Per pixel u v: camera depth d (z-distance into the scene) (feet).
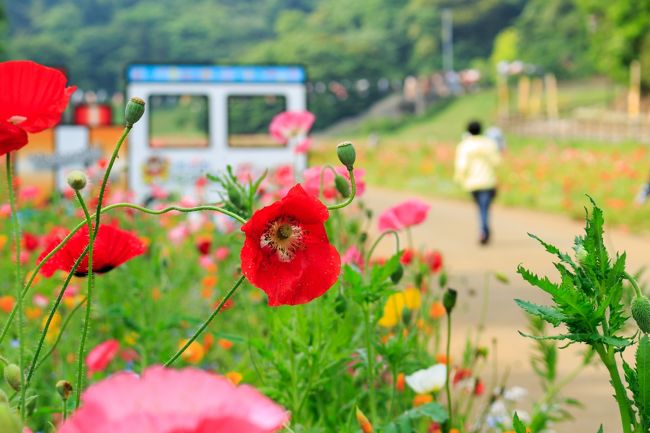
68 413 6.75
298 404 10.68
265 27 548.72
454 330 25.90
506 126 258.16
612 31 249.96
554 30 401.70
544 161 107.55
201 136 164.35
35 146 53.57
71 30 530.27
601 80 383.24
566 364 21.76
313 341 10.71
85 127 53.88
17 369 5.70
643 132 190.49
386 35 451.12
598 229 5.89
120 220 27.78
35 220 28.91
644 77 243.40
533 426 12.83
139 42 518.37
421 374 10.44
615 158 102.68
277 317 10.89
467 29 454.81
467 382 14.35
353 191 6.93
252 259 6.21
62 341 15.99
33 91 5.84
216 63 53.83
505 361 22.22
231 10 561.02
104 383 2.80
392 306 12.00
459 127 357.20
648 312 5.71
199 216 33.96
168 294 18.94
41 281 17.95
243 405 2.79
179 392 2.79
